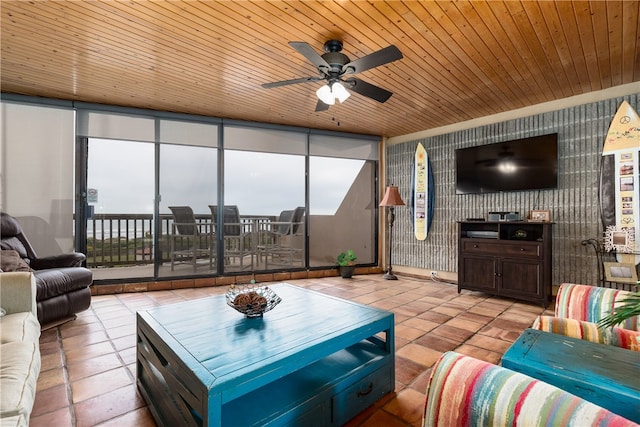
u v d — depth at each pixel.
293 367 1.29
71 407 1.63
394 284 4.56
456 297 3.85
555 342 1.30
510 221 3.65
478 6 2.15
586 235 3.52
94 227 4.02
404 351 2.30
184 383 1.24
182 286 4.22
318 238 5.82
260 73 3.15
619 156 3.32
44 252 3.73
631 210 3.23
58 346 2.36
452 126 4.79
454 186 4.70
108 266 4.21
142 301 3.58
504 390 0.69
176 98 3.77
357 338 1.58
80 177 3.88
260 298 1.76
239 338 1.44
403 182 5.37
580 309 1.64
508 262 3.67
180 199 4.38
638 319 1.48
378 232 5.58
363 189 5.71
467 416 0.71
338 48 2.56
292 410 1.29
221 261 4.52
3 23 2.31
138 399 1.71
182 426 1.25
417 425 1.51
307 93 3.64
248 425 1.18
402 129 5.10
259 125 4.69
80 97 3.73
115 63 2.93
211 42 2.59
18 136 3.62
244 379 1.14
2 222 2.99
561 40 2.54
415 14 2.23
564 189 3.69
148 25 2.35
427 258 4.99
